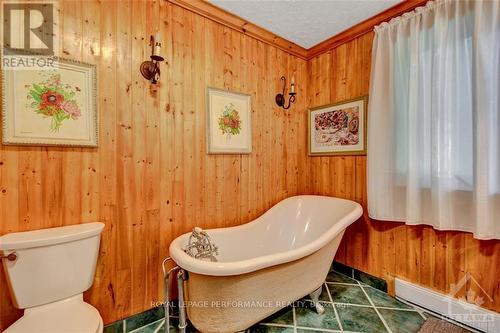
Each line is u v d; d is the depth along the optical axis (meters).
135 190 1.51
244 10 1.83
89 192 1.36
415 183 1.62
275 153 2.32
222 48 1.91
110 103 1.42
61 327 0.99
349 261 2.18
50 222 1.26
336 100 2.27
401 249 1.82
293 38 2.25
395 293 1.83
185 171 1.72
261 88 2.19
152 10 1.57
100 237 1.38
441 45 1.48
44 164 1.24
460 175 1.46
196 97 1.77
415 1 1.68
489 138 1.31
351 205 1.94
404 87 1.72
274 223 2.09
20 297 1.07
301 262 1.42
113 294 1.44
